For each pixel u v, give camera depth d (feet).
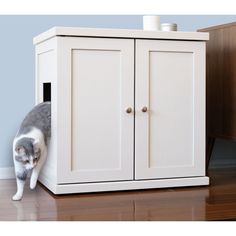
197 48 7.19
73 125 6.66
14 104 7.94
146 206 5.99
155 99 7.02
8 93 7.91
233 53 7.74
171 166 7.14
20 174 6.35
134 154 6.95
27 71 7.99
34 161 6.36
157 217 5.46
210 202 6.21
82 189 6.70
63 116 6.58
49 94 7.59
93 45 6.67
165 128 7.09
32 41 8.01
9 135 7.93
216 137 8.23
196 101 7.23
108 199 6.37
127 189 6.89
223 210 5.79
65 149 6.61
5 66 7.88
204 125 7.29
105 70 6.77
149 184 7.00
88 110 6.72
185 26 8.83
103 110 6.79
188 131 7.22
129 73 6.86
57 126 6.57
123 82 6.84
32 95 8.02
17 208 5.88
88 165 6.75
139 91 6.92
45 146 6.68
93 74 6.72
